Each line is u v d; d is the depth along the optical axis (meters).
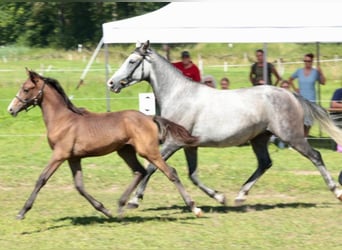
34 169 16.88
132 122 11.73
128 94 30.77
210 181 15.67
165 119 11.89
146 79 13.23
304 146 13.27
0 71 36.34
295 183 15.48
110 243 10.83
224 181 15.70
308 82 20.09
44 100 11.88
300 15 19.69
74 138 11.70
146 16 20.77
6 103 27.36
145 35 20.11
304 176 16.16
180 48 51.69
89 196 12.12
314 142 21.19
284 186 15.27
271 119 13.09
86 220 12.30
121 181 15.79
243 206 13.48
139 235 11.28
